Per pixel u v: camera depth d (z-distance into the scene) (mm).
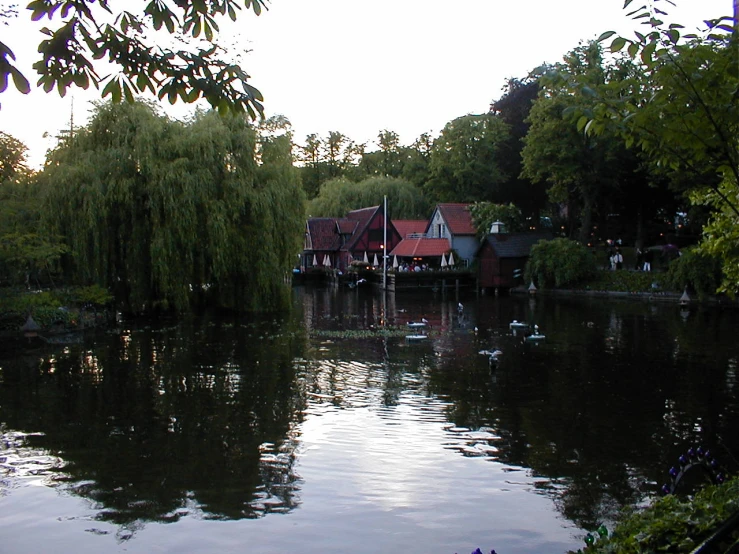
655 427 14047
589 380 18578
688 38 4668
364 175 98312
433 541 9055
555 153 45500
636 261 50469
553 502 10273
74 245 29219
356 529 9422
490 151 61750
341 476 11414
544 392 17250
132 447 13070
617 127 4973
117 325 30188
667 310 35906
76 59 4234
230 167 32219
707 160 4977
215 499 10516
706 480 11000
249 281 33844
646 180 46969
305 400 16625
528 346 24625
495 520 9672
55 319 27406
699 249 10359
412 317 34625
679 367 20141
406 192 75000
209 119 31781
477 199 63594
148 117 30703
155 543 9062
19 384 18578
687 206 42219
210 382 18656
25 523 9688
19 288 28922
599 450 12625
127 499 10555
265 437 13641
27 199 30328
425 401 16469
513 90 63531
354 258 67375
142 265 30625
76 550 8883
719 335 26266
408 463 11992
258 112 4883
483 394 17109
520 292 50656
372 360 21953
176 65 4633
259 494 10719
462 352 23469
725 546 3762
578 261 46719
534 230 63344
